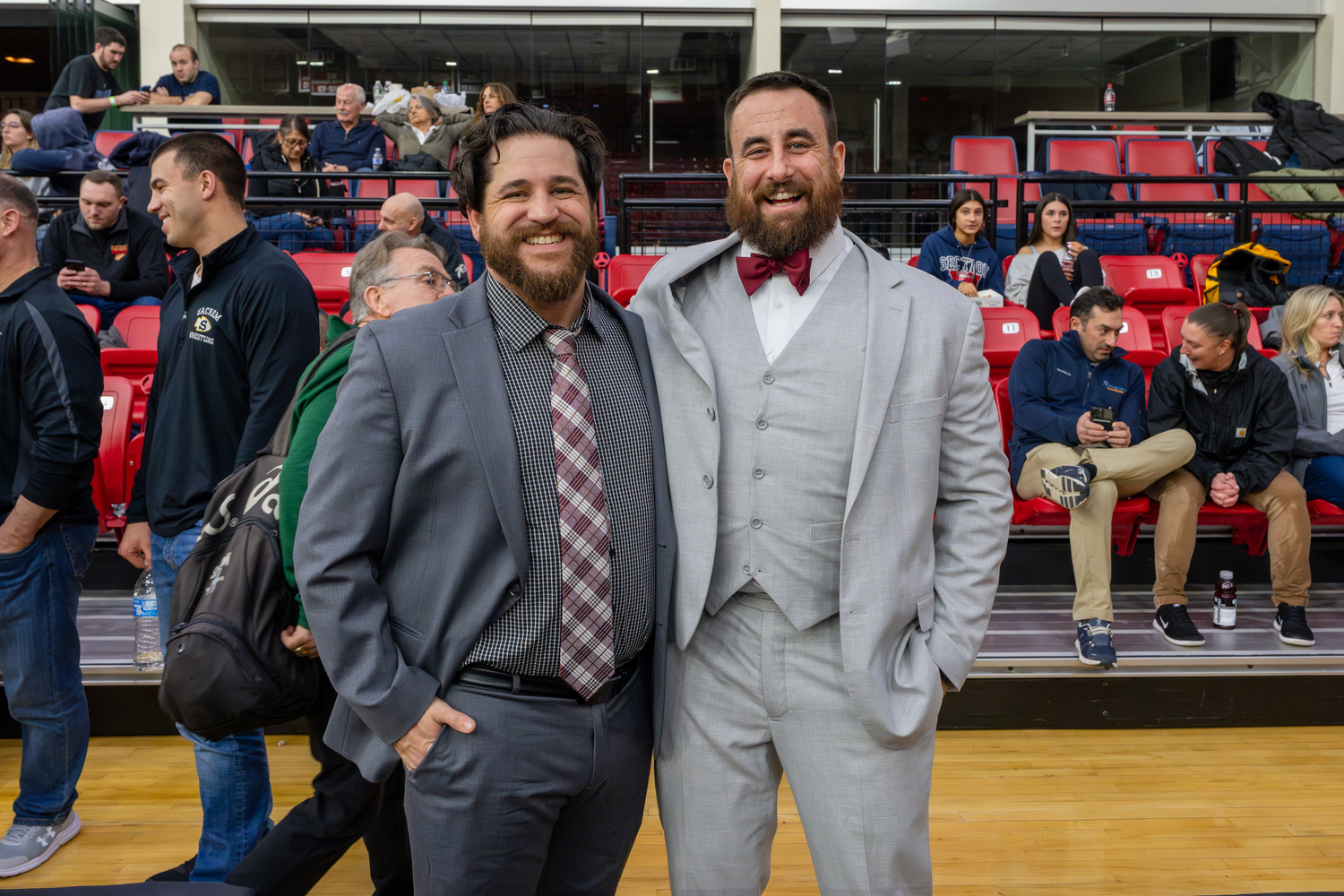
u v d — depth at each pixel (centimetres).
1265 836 238
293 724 301
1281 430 326
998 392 377
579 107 902
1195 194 670
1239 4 903
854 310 147
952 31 908
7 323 212
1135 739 294
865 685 137
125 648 304
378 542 131
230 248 203
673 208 487
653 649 146
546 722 132
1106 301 343
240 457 197
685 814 150
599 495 135
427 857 132
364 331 133
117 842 235
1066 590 372
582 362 139
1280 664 302
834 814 145
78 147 555
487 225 132
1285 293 478
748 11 892
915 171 922
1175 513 321
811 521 142
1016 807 252
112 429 335
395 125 665
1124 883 219
